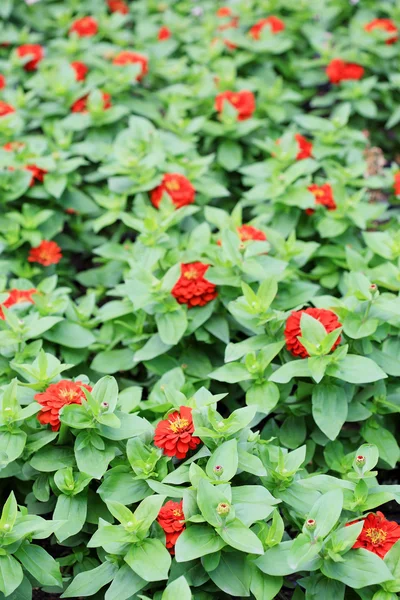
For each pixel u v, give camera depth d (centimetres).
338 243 179
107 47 229
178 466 145
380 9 244
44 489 146
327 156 199
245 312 156
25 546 138
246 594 134
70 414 142
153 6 252
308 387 152
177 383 155
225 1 257
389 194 204
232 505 136
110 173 186
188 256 167
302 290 166
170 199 178
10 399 143
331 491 135
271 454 145
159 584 139
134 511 144
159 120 204
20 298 166
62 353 164
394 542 137
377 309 156
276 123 211
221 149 200
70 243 194
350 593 138
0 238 183
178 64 222
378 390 156
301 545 132
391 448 156
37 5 254
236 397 167
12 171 188
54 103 212
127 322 170
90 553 149
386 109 222
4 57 237
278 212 183
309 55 236
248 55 223
